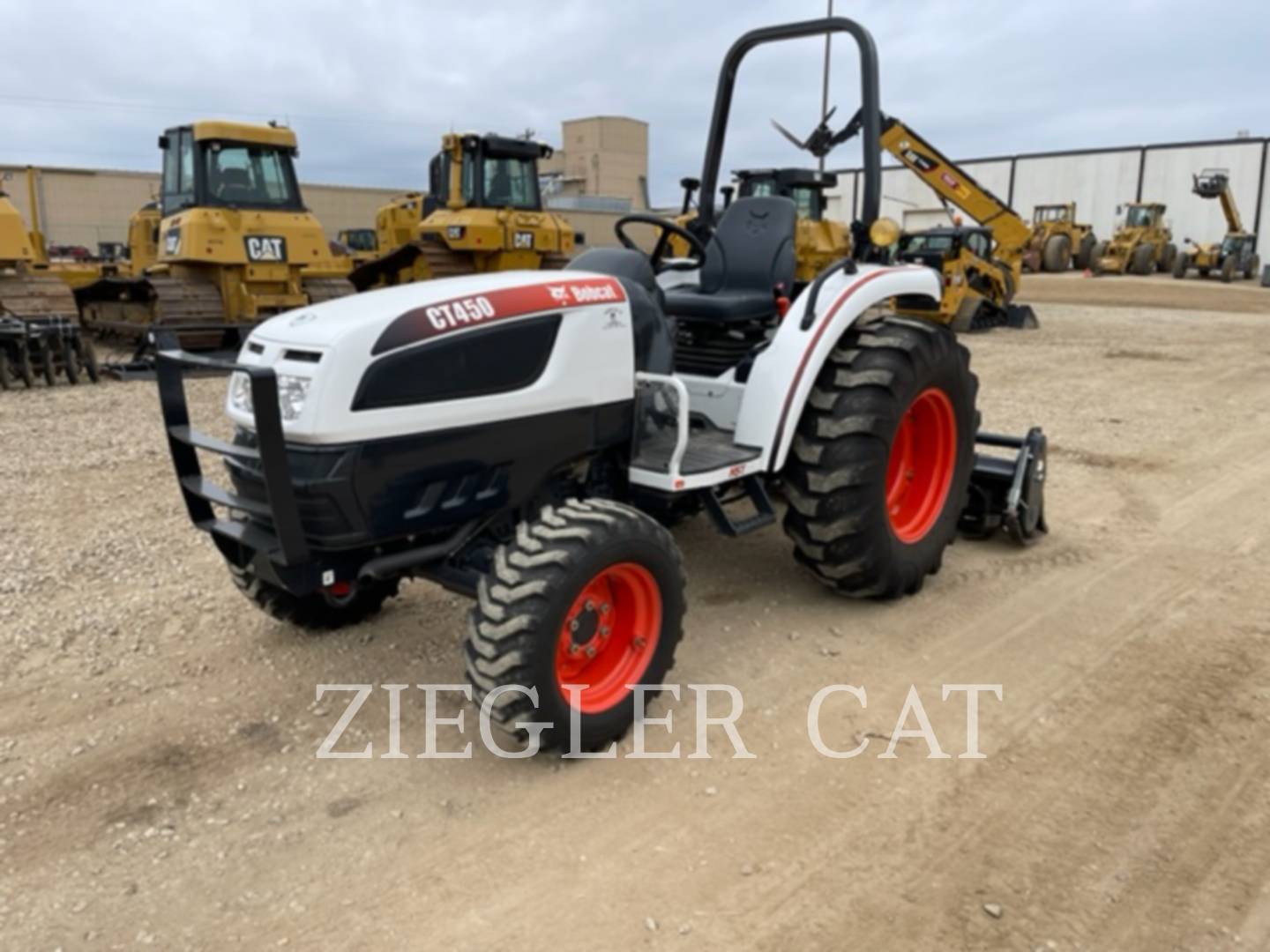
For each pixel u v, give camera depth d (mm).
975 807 2881
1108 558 4949
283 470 2693
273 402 2652
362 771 3066
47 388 10328
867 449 3850
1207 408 9070
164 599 4344
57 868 2621
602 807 2883
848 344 4039
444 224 13977
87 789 2965
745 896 2504
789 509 4023
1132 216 34094
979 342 14883
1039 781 3016
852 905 2471
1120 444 7520
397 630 4039
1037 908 2463
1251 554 5023
